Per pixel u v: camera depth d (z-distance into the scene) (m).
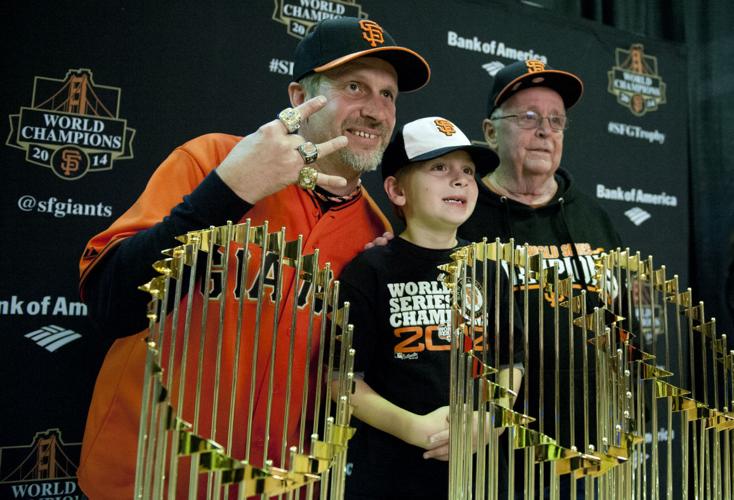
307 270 0.64
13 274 1.04
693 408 0.77
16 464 1.02
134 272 0.80
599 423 0.72
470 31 1.39
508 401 0.65
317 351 0.95
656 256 1.54
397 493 0.95
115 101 1.11
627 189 1.53
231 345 0.90
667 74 1.61
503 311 0.94
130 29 1.12
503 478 1.08
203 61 1.17
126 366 1.00
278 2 1.23
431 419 0.89
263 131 0.77
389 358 0.94
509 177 1.23
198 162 1.03
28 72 1.06
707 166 1.66
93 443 1.00
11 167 1.04
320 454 0.58
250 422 0.62
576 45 1.51
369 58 0.98
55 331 1.06
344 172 1.02
